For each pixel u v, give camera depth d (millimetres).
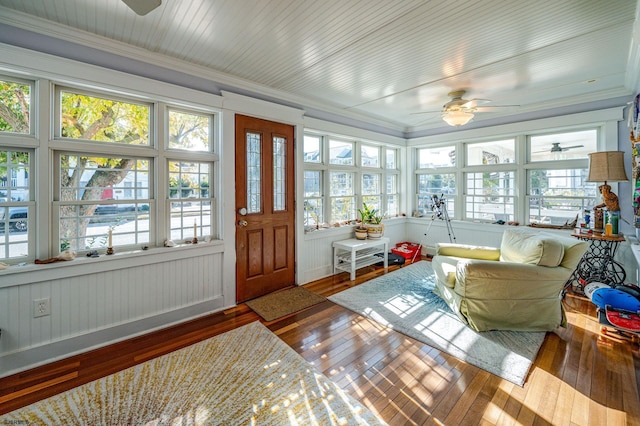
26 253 2020
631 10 1818
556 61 2539
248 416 1529
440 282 3031
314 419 1509
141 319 2416
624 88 3127
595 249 3350
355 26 1990
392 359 2037
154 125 2537
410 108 4012
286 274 3527
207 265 2824
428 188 5168
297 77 2908
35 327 1965
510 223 4078
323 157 4105
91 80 2107
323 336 2357
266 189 3285
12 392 1710
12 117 1958
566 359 2023
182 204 2750
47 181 2043
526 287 2354
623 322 2195
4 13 1785
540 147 3924
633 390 1704
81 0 1692
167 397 1670
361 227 4230
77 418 1518
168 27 1997
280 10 1801
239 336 2359
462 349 2145
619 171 2816
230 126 2926
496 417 1518
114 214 2385
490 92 3334
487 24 1974
